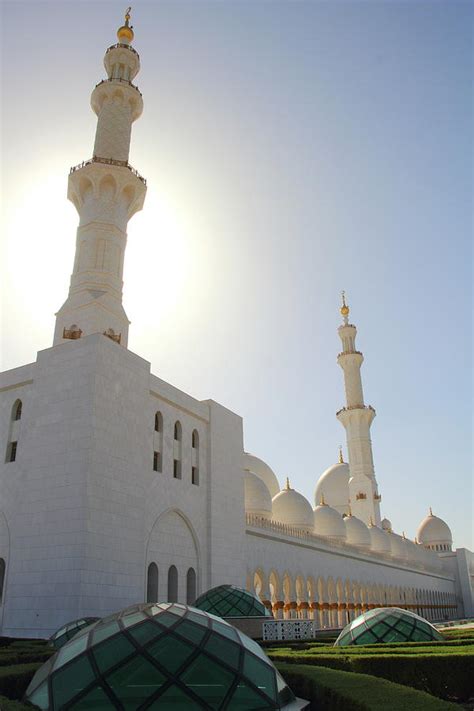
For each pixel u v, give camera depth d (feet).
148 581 119.14
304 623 107.65
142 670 33.96
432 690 55.77
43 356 120.98
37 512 107.24
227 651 36.73
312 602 196.34
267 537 174.29
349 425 300.20
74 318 147.95
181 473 136.77
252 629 107.76
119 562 106.63
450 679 56.29
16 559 106.63
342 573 227.40
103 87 178.81
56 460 108.78
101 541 103.24
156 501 124.16
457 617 385.09
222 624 40.70
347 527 260.42
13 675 47.21
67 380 114.42
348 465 328.29
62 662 36.55
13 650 71.72
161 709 32.22
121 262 160.66
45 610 98.84
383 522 379.55
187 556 133.18
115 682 33.50
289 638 103.86
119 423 115.03
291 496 219.82
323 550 212.23
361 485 289.53
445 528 418.31
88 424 107.45
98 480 105.60
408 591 306.35
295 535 193.77
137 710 32.07
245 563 155.02
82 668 35.01
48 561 101.91
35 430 114.93
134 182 166.81
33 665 52.49
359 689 37.68
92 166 162.61
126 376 120.37
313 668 48.34
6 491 116.47
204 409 153.17
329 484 318.65
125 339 152.97
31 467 112.06
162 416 134.10
